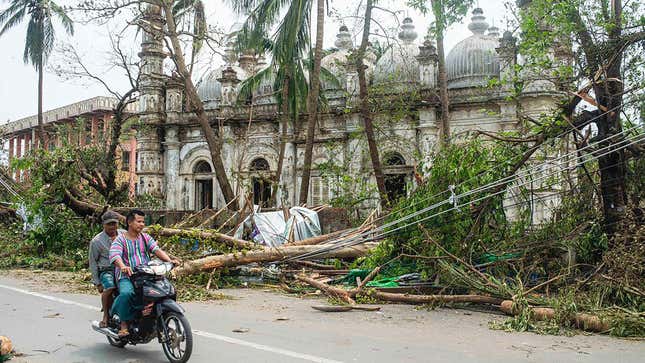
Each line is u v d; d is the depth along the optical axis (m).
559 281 9.37
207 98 32.28
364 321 8.13
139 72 24.33
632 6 10.48
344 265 13.59
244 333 7.12
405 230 11.02
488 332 7.44
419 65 25.05
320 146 26.77
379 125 22.98
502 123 23.14
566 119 10.10
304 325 7.74
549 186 11.34
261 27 20.00
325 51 31.80
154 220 17.52
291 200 27.36
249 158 28.59
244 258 12.19
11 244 16.75
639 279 8.31
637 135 9.46
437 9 13.53
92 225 16.11
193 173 29.81
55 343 6.60
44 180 15.65
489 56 25.39
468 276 9.40
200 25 21.86
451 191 10.05
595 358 6.12
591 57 10.16
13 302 9.48
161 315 5.77
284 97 22.86
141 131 29.83
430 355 6.10
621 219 9.52
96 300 9.74
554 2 10.60
